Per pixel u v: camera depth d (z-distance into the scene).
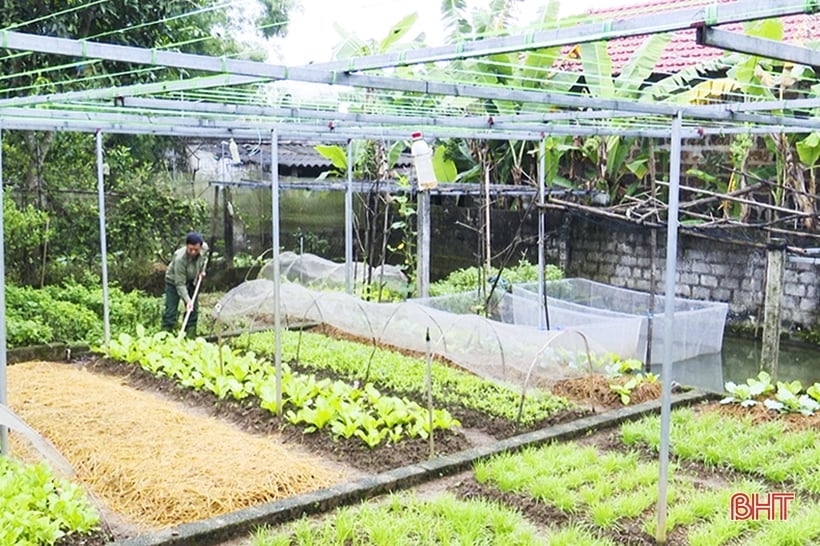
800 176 10.52
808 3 2.41
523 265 12.76
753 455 5.79
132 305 10.95
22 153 11.30
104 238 8.85
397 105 7.11
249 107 5.75
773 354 8.00
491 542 4.48
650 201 8.91
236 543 4.54
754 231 10.95
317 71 3.91
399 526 4.52
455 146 12.69
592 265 13.36
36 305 9.80
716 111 5.03
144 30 10.35
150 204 12.52
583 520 4.76
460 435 6.29
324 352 9.02
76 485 4.87
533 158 12.89
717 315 10.15
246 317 10.81
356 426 6.18
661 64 11.08
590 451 5.88
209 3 11.36
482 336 7.91
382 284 11.23
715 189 11.85
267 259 13.45
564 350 7.73
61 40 3.43
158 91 4.68
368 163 12.12
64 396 7.20
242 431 6.54
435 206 14.28
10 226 10.19
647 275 12.58
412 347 8.98
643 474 5.43
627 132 7.34
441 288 11.88
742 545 4.46
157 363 8.27
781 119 5.54
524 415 6.89
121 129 8.30
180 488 4.97
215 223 13.75
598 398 7.46
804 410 6.99
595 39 2.97
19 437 6.09
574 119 6.63
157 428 6.22
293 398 6.86
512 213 13.61
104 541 4.41
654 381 7.92
